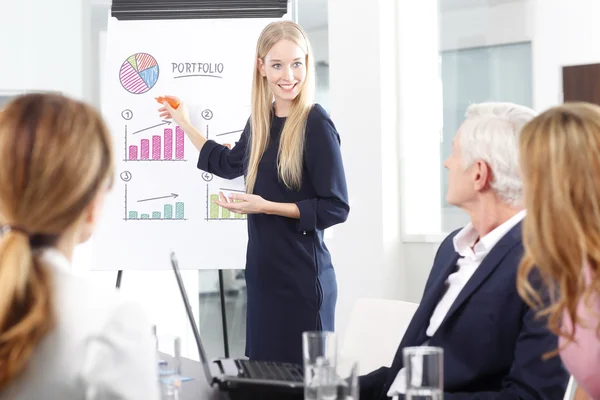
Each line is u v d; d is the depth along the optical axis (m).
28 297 1.12
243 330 5.23
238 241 3.79
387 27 4.72
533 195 1.48
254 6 3.88
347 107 4.78
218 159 3.46
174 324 5.18
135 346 1.17
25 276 1.12
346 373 1.45
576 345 1.50
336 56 4.80
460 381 1.84
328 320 3.07
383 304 2.54
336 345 1.45
